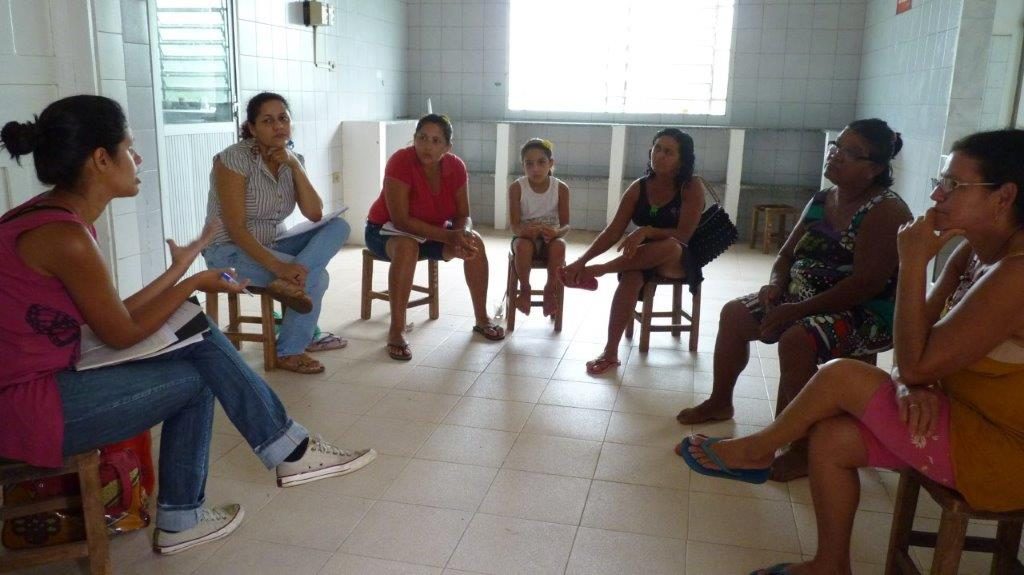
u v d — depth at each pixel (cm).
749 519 206
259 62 472
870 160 225
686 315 347
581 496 217
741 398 292
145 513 201
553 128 689
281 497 213
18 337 154
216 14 425
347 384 297
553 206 376
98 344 170
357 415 269
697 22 645
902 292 155
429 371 313
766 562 187
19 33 294
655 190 328
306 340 309
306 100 529
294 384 296
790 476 226
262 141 296
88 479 161
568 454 242
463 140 705
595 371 313
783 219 599
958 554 150
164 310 172
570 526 201
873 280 222
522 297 354
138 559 186
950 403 153
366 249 373
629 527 201
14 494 177
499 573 181
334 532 197
